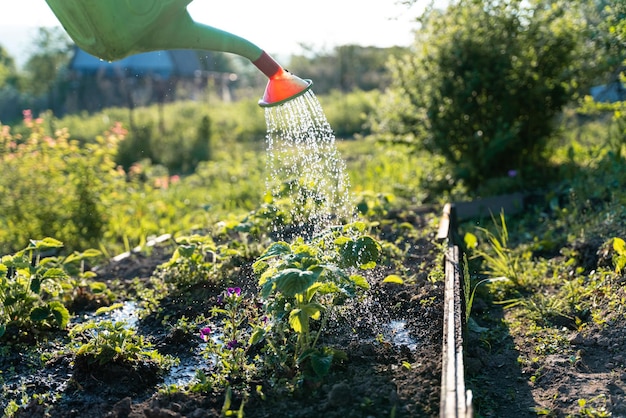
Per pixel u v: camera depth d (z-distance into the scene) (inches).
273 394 58.1
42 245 78.0
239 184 172.4
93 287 85.7
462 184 139.9
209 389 59.9
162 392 60.2
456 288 73.0
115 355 64.6
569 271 89.5
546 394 63.0
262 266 63.7
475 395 62.9
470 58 134.6
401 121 145.5
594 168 126.0
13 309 74.5
